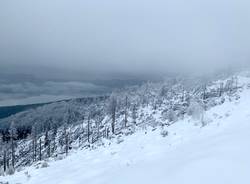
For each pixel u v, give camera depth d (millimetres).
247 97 39219
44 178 18859
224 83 83938
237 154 10172
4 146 102688
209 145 13523
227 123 23891
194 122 30781
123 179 11641
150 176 10828
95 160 23766
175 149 17750
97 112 127375
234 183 7973
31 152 98062
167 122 40875
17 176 21438
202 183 8508
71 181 15797
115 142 34625
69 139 91438
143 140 29844
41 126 134250
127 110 95625
